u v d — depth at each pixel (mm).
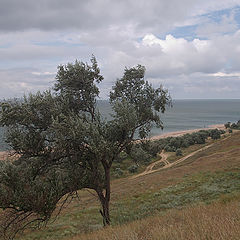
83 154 13797
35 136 12781
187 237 6105
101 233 10398
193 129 193750
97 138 12195
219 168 33719
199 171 35000
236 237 5285
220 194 20172
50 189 12930
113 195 30906
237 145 59719
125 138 13742
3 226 12984
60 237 16391
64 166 14070
